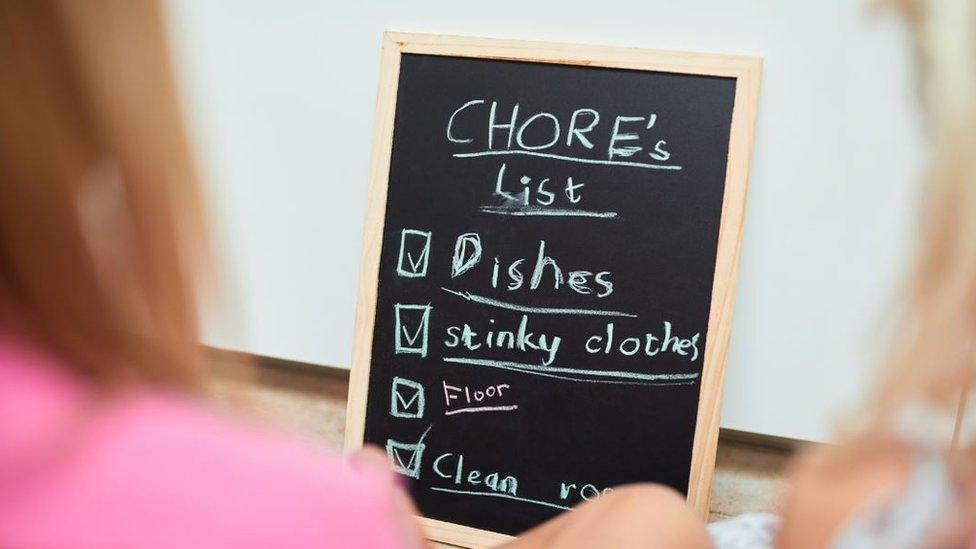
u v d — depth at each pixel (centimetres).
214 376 44
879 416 45
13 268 30
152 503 28
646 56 135
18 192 29
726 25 134
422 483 142
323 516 30
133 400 30
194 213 33
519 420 139
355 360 144
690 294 134
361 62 148
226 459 30
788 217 136
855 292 135
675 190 134
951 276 43
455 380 141
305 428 160
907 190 131
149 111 31
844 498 45
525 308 139
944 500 44
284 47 150
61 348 30
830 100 132
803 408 140
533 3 140
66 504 28
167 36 32
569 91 138
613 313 136
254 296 157
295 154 152
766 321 139
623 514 70
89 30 29
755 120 132
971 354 43
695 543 69
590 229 137
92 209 31
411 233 142
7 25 28
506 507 140
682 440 134
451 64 142
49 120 29
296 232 154
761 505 146
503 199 140
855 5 130
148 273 32
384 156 142
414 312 142
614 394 136
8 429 28
